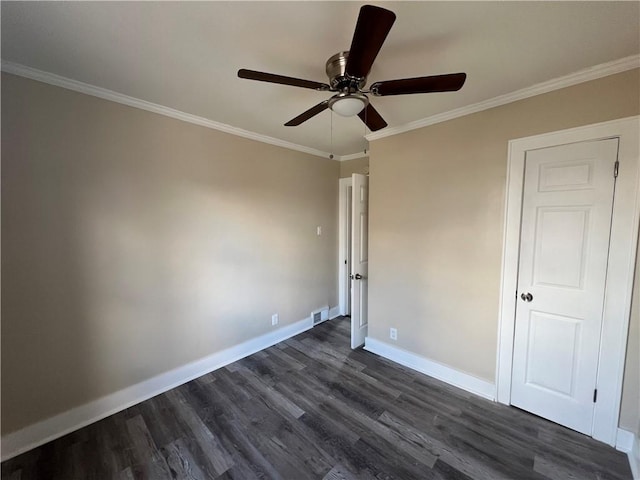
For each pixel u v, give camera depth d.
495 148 2.06
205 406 2.12
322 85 1.41
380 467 1.59
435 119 2.34
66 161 1.80
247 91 1.95
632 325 1.63
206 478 1.53
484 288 2.17
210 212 2.55
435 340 2.48
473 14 1.22
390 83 1.33
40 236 1.73
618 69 1.59
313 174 3.57
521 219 1.97
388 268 2.79
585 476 1.52
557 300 1.86
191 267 2.45
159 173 2.22
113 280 2.03
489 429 1.87
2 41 1.40
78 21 1.26
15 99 1.62
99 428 1.90
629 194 1.60
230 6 1.18
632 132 1.58
